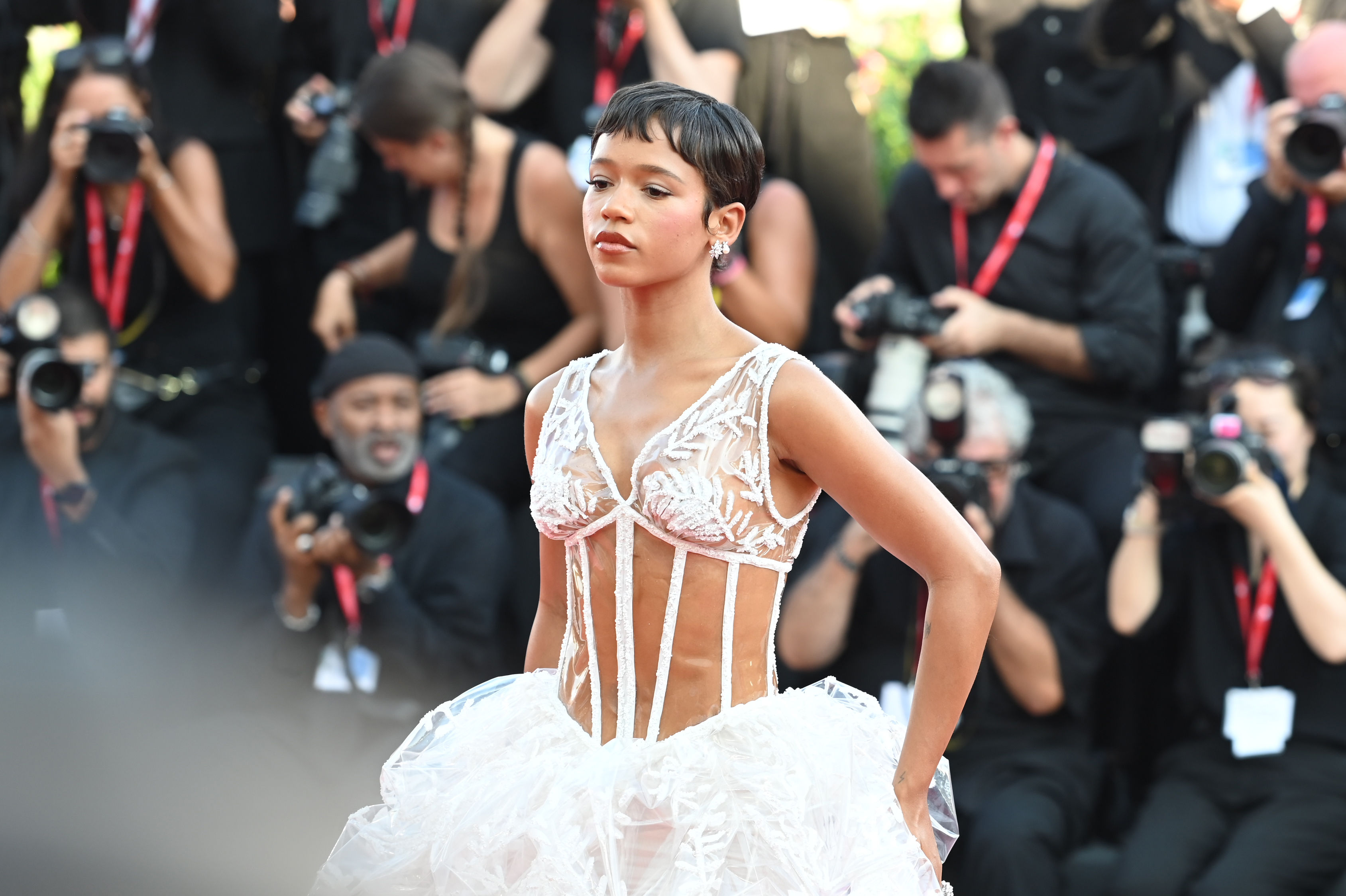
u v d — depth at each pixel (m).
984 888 10.09
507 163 12.08
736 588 5.35
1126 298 11.80
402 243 13.30
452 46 13.89
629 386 5.46
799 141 13.66
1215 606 10.84
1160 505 10.58
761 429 5.27
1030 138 12.20
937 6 17.39
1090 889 10.39
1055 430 11.90
